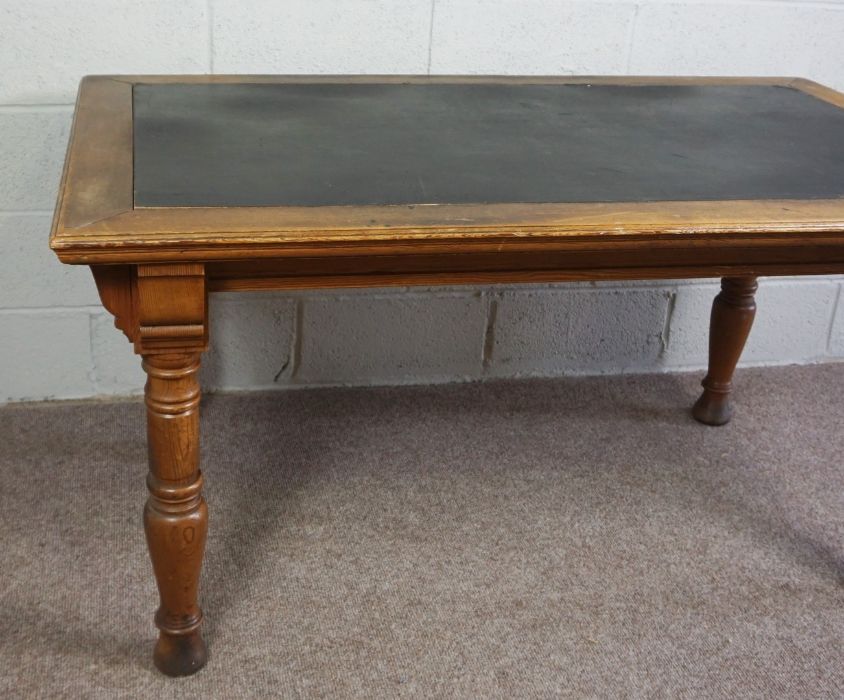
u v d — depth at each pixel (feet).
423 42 6.05
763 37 6.47
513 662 4.57
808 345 7.37
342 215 3.61
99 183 3.79
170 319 3.60
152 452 3.92
